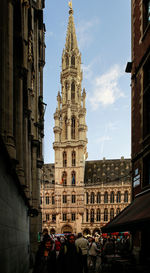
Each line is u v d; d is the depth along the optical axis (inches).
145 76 849.5
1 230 426.6
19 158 763.4
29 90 1112.8
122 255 880.9
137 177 871.1
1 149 422.9
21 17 751.7
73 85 4815.5
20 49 775.7
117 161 4734.3
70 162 4463.6
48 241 422.9
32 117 1288.1
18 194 666.8
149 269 666.8
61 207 4345.5
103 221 4247.0
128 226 588.1
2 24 562.3
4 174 465.1
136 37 959.0
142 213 586.2
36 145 1331.2
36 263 412.2
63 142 4552.2
